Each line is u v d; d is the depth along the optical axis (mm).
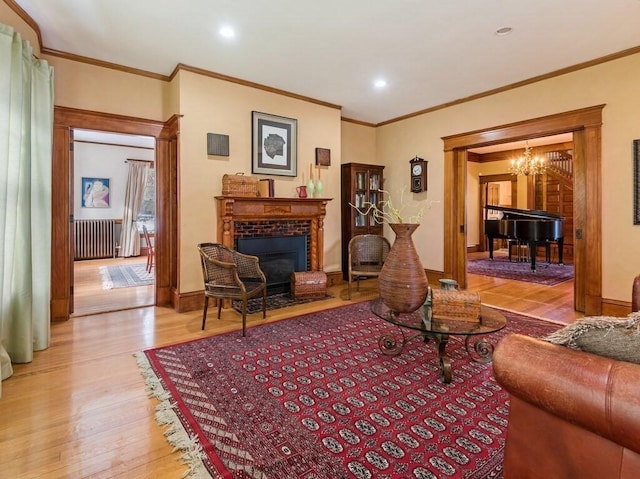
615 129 3414
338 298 4324
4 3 2445
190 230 3770
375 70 3770
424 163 5199
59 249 3420
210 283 3148
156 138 3939
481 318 2338
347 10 2639
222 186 3936
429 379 2213
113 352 2643
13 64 2193
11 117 2170
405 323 2266
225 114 3947
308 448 1562
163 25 2863
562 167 8047
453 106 4816
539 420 1031
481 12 2668
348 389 2088
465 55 3406
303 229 4656
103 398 1983
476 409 1872
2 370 2160
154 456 1512
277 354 2605
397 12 2664
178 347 2736
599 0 2516
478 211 9828
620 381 850
